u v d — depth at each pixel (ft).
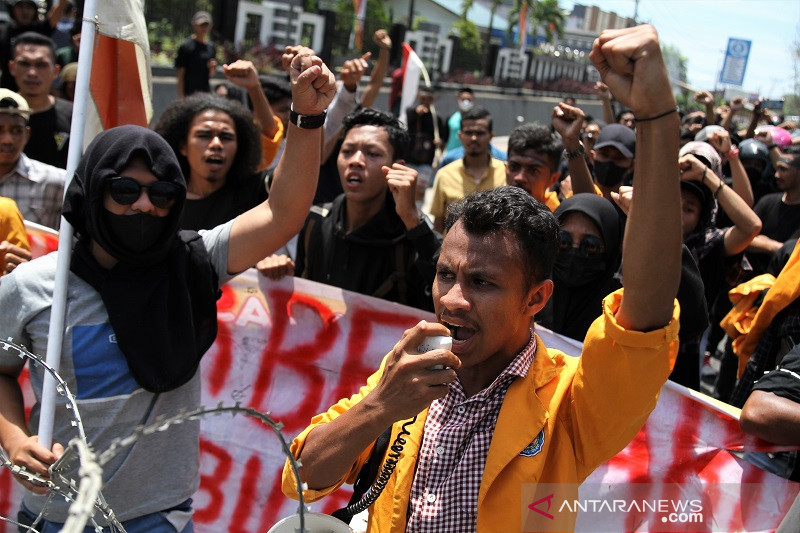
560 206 9.99
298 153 7.65
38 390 7.44
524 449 5.39
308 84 7.41
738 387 11.14
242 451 10.95
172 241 7.56
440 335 5.03
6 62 27.99
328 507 10.43
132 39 8.32
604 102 24.73
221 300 11.12
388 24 76.48
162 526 7.61
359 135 11.32
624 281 5.03
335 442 5.27
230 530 10.88
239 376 11.10
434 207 20.15
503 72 103.09
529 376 5.55
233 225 7.93
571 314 10.07
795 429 7.29
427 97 33.42
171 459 7.62
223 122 11.94
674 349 5.22
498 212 5.27
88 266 7.29
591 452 5.49
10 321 7.34
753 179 22.56
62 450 7.09
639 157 4.89
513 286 5.27
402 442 5.58
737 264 12.99
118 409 7.24
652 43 4.74
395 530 5.51
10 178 12.89
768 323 10.76
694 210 12.28
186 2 50.65
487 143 19.80
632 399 5.18
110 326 7.28
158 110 45.68
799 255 10.35
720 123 31.91
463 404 5.61
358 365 10.84
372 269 11.25
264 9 58.44
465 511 5.39
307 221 11.94
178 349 7.41
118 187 6.93
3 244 9.84
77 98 7.72
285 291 11.00
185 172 12.35
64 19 37.14
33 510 7.52
